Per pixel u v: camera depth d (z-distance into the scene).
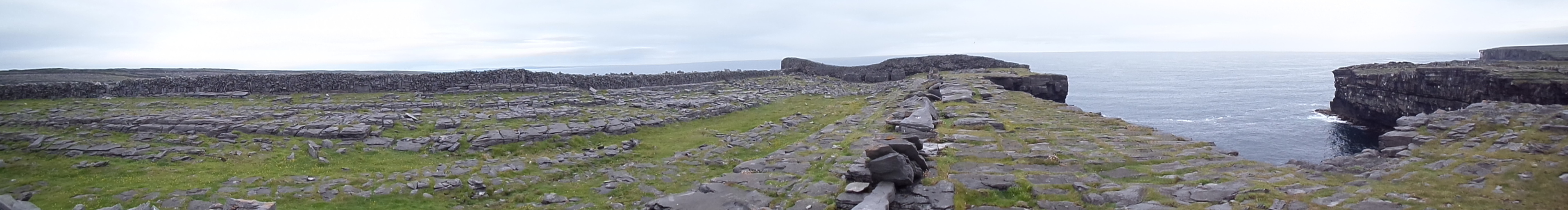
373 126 30.97
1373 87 86.31
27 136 27.30
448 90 45.03
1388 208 14.41
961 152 21.67
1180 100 123.19
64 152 25.17
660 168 24.19
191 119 31.23
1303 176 17.92
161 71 81.06
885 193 15.91
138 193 19.19
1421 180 17.05
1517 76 67.12
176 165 23.59
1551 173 17.50
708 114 41.59
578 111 38.62
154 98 40.78
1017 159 20.62
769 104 49.41
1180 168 19.09
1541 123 24.61
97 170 22.66
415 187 20.23
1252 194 15.61
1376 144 67.06
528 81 48.41
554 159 25.86
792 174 20.16
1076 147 22.53
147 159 24.30
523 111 37.56
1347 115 93.81
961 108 34.00
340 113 35.38
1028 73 64.75
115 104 37.84
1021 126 27.25
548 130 31.80
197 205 18.02
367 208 18.31
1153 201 15.66
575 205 19.08
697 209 16.77
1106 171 19.14
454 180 21.27
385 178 21.72
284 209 17.83
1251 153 62.59
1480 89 69.00
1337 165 19.52
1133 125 27.73
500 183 21.33
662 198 17.91
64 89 40.47
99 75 67.06
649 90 53.47
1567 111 26.38
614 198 19.91
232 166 23.58
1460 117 26.69
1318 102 116.69
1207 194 16.06
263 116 33.06
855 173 17.08
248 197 18.75
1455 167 18.69
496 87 46.38
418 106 39.19
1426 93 75.56
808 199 16.69
